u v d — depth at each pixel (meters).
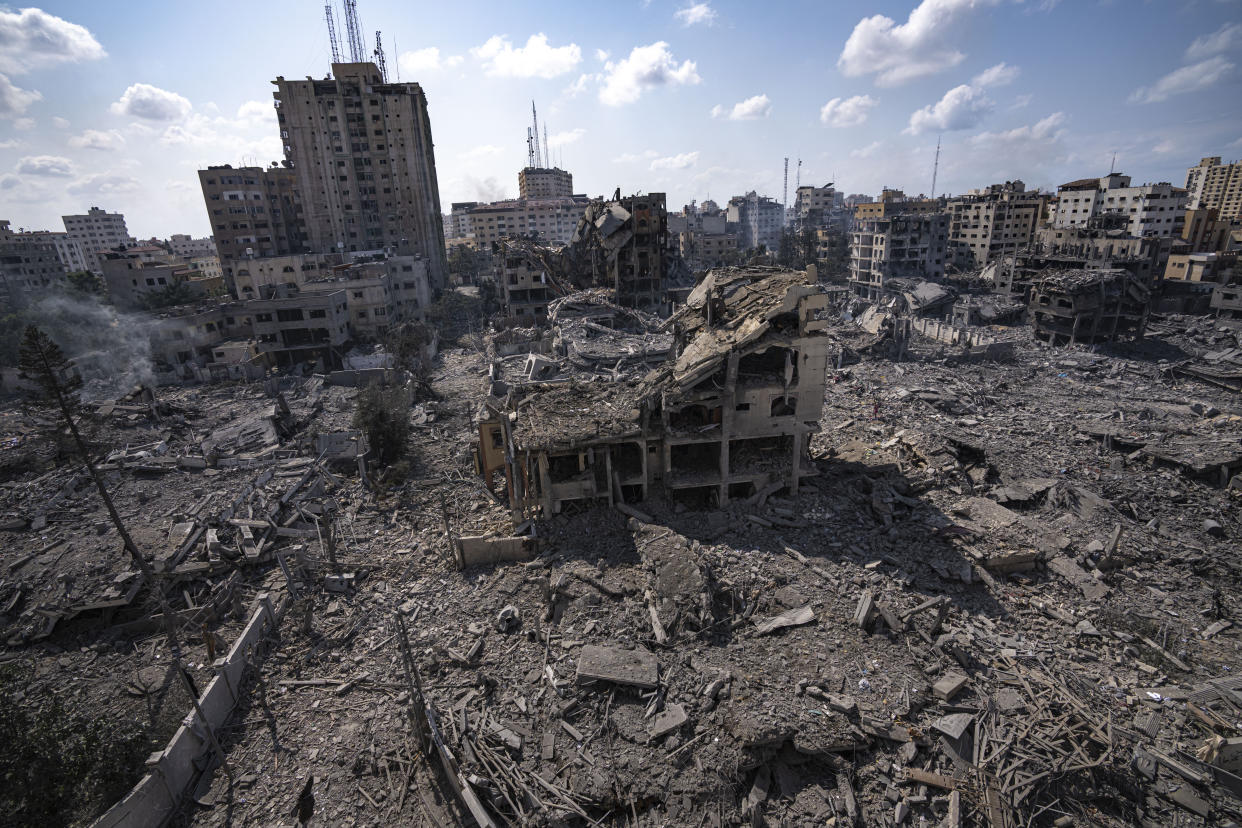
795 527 34.72
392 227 137.62
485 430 41.53
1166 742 22.12
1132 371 73.50
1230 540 34.78
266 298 84.62
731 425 35.62
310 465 47.53
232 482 45.28
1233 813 19.83
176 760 21.55
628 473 37.25
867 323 96.62
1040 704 23.03
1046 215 151.75
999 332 95.06
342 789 21.53
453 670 26.34
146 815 19.97
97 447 45.84
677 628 26.56
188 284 112.81
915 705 22.39
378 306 89.38
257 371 76.75
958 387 65.81
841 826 19.12
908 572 31.05
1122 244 99.75
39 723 20.16
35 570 34.84
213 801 21.38
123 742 21.69
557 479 36.47
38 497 43.50
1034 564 32.28
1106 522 35.84
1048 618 28.88
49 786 19.17
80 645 30.78
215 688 24.55
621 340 78.81
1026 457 45.00
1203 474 41.09
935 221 128.62
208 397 69.12
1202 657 26.59
